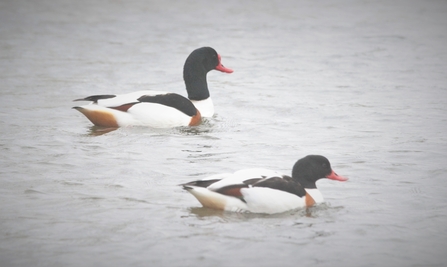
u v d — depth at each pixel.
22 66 23.28
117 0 37.16
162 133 15.36
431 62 23.98
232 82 21.53
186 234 9.62
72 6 35.38
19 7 34.72
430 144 14.48
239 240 9.43
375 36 28.88
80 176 12.24
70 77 21.81
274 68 23.42
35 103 18.45
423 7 35.53
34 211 10.52
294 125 16.27
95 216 10.31
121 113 15.73
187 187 10.30
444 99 18.83
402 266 8.80
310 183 10.87
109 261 8.85
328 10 35.00
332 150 14.07
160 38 28.45
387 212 10.52
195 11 34.59
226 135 15.30
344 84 20.94
